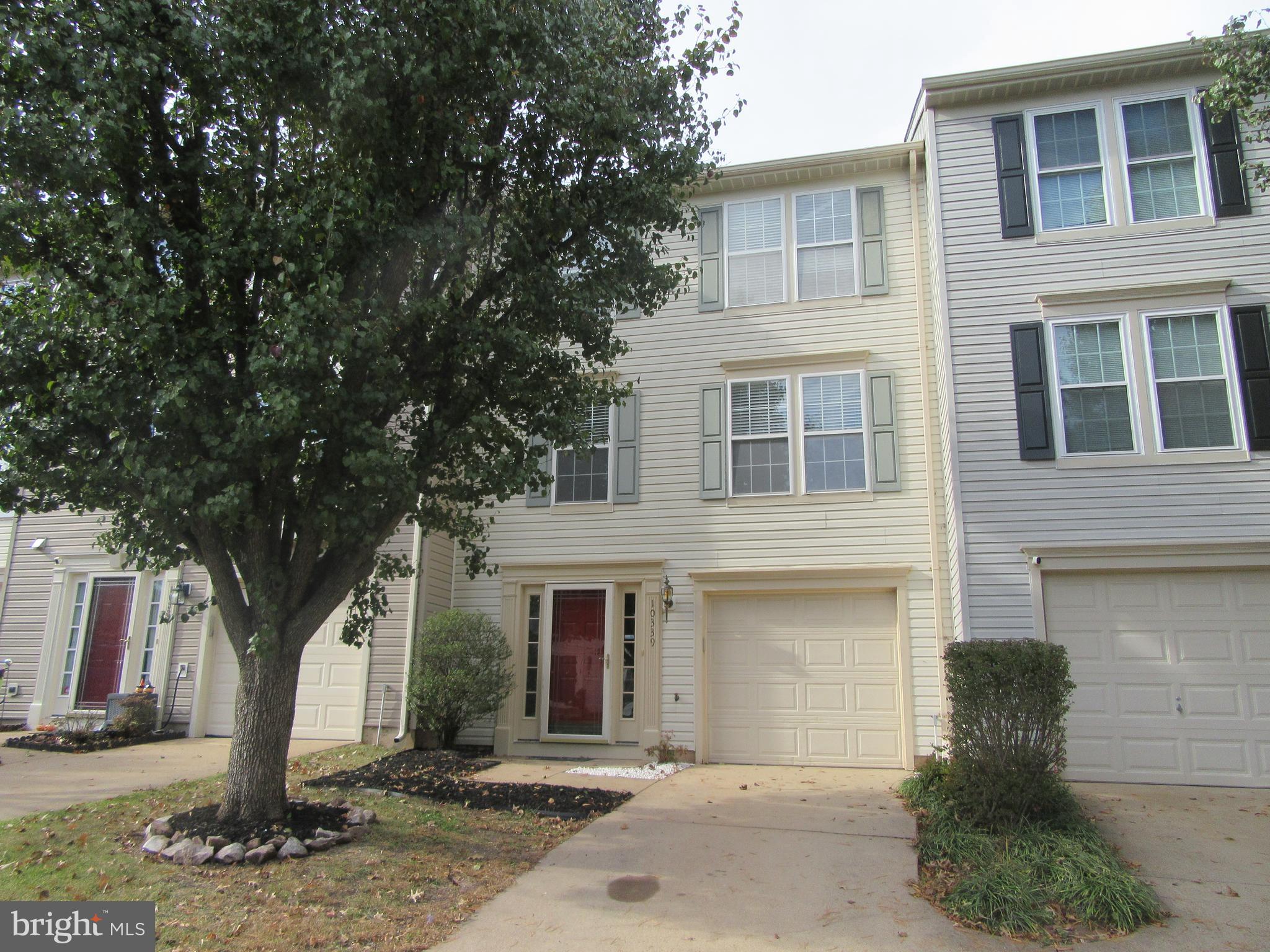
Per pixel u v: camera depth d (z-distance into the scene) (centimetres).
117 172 654
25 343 631
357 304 650
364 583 823
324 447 686
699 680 1149
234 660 1296
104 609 1384
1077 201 1057
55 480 661
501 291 789
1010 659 749
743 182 1273
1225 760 899
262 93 692
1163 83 1054
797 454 1185
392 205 691
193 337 640
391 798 868
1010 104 1098
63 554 1420
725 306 1256
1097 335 1017
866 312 1198
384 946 526
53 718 1344
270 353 642
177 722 1284
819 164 1234
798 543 1157
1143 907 586
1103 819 783
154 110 667
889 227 1216
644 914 587
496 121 757
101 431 659
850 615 1130
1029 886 607
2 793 872
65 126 618
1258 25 853
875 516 1136
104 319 610
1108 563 954
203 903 567
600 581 1225
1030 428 1002
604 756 1162
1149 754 916
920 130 1201
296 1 658
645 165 821
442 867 663
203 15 662
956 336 1051
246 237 675
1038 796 723
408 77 688
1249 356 963
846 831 769
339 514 678
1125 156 1051
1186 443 966
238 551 717
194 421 623
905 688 1077
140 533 700
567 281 813
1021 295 1044
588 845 732
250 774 701
